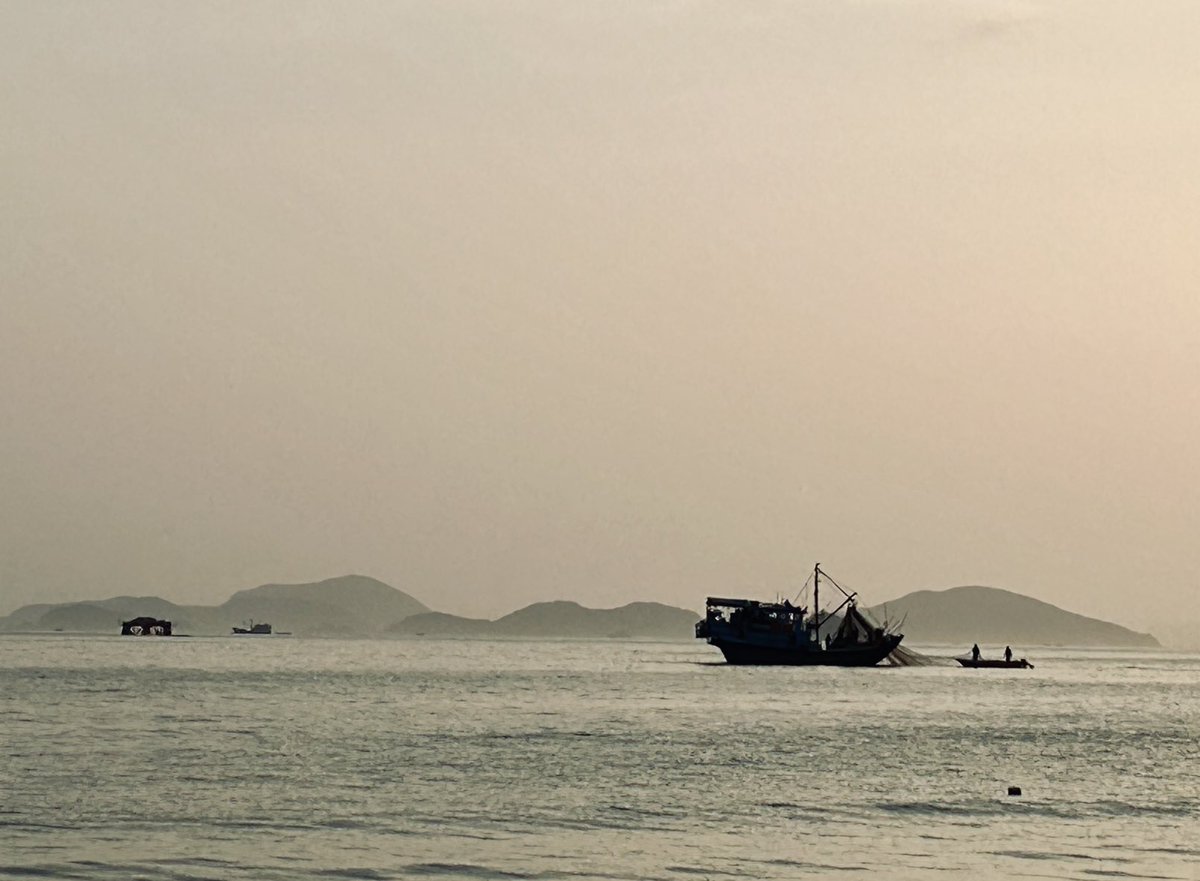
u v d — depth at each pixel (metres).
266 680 188.38
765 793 72.50
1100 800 71.56
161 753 86.56
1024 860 55.19
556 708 133.75
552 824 62.03
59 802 66.00
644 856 55.16
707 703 144.00
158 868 51.97
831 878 51.66
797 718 124.25
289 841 57.25
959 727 117.56
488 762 84.06
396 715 121.56
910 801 70.31
